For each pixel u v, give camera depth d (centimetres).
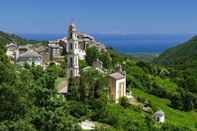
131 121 16800
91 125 15425
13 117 13688
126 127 16075
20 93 14412
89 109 16675
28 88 15312
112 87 19388
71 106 16175
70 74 19462
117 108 18088
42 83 17412
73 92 17612
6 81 14538
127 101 19562
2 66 15050
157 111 19675
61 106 15675
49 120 13700
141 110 19675
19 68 19638
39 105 15112
